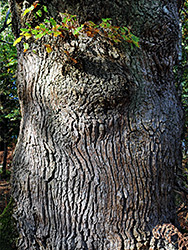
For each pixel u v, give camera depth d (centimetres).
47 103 205
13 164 220
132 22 192
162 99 212
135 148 193
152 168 195
